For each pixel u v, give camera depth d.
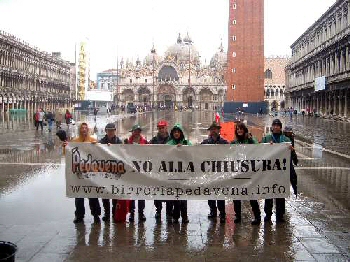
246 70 115.38
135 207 13.46
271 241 10.22
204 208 13.38
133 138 12.56
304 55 102.31
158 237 10.51
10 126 55.84
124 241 10.20
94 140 12.05
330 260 9.02
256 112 113.69
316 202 14.05
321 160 23.88
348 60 66.00
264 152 11.49
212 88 193.50
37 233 10.74
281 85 179.50
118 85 194.00
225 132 24.86
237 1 115.06
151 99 198.50
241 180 11.57
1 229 11.05
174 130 11.90
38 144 32.34
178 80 196.62
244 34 115.12
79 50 159.62
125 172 11.61
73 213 12.57
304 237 10.52
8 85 87.19
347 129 50.12
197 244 10.02
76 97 155.50
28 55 101.50
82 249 9.64
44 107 113.00
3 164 21.77
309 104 97.25
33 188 15.84
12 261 7.00
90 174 11.68
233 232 10.93
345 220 11.98
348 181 17.64
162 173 11.57
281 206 11.80
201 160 11.52
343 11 68.62
